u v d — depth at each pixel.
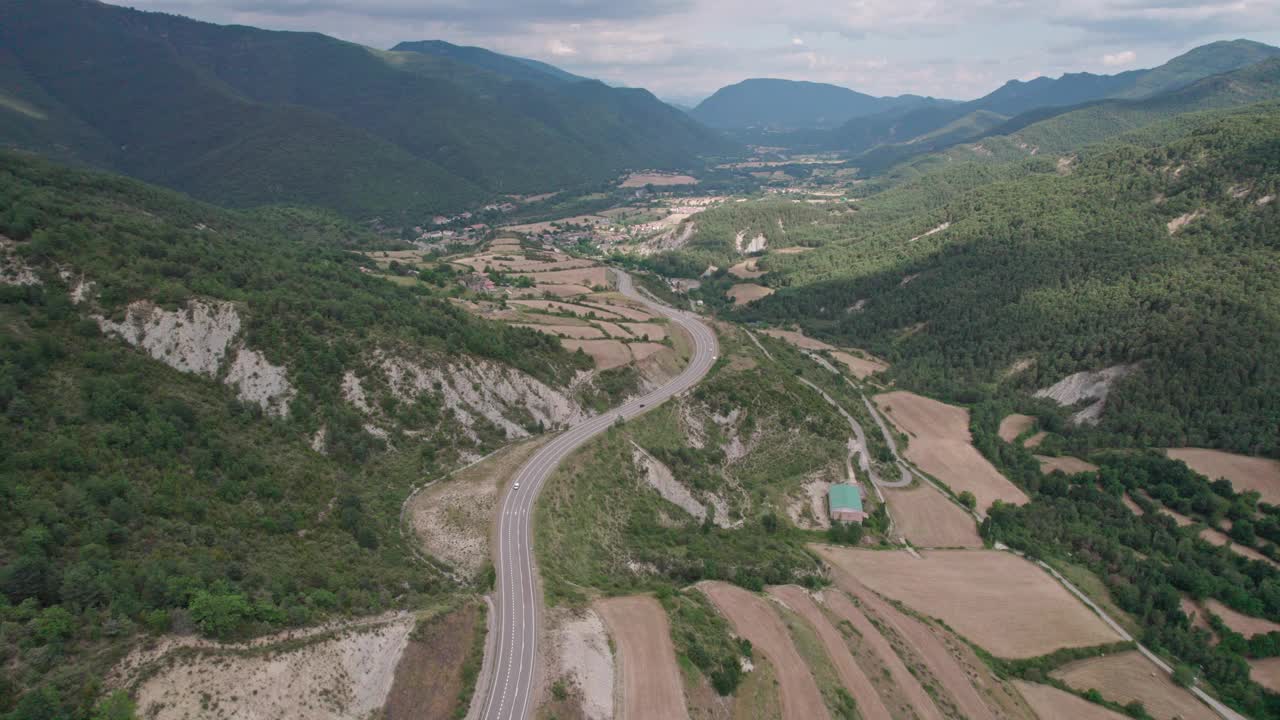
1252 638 131.50
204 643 68.81
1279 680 124.44
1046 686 117.62
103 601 69.56
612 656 92.50
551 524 118.25
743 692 93.62
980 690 110.88
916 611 130.62
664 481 147.38
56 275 117.94
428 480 124.88
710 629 102.31
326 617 78.81
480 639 89.44
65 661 62.88
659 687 88.38
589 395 167.88
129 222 155.38
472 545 109.81
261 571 83.50
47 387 98.06
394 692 76.94
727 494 154.12
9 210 128.88
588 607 100.81
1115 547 155.62
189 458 99.62
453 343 153.12
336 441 121.56
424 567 101.62
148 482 91.75
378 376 136.62
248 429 115.50
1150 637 130.62
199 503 91.31
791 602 119.00
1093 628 131.25
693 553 127.44
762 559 131.38
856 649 110.25
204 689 65.12
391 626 82.06
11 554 71.56
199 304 126.56
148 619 68.12
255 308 134.50
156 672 64.25
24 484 80.81
